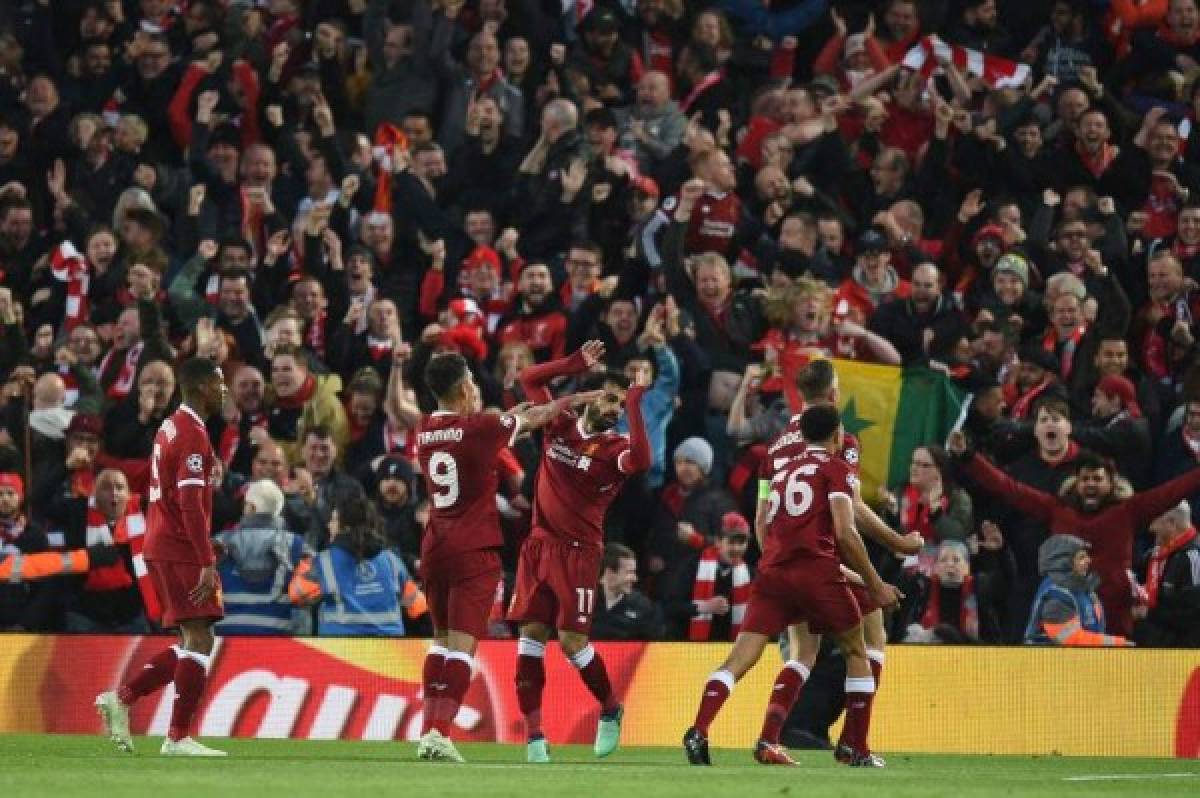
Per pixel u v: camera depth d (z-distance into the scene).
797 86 64.19
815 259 57.84
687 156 62.09
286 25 70.12
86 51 70.00
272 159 63.16
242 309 56.88
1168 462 52.56
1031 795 29.02
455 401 34.97
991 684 44.25
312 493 50.03
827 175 62.34
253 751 39.50
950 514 48.59
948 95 65.19
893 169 61.66
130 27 71.06
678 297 56.34
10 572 48.00
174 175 65.00
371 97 67.50
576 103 64.62
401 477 49.56
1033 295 56.81
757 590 35.50
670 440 53.81
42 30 71.44
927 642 45.84
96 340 56.41
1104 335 54.38
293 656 45.47
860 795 28.22
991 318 54.91
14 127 66.62
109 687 45.78
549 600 36.91
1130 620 47.50
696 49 66.75
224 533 47.75
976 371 54.34
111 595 48.88
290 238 61.53
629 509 51.06
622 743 44.62
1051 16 67.88
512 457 51.38
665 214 58.88
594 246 57.09
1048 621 45.75
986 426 51.34
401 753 39.19
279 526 47.16
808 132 62.28
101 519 48.78
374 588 46.06
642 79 64.50
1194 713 43.75
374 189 63.09
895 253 58.34
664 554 49.97
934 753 43.97
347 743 43.78
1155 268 56.81
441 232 61.31
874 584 35.12
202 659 35.78
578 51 67.94
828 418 35.31
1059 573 45.91
